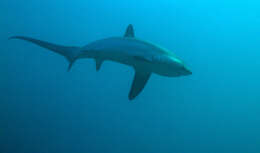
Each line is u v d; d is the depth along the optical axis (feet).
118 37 16.81
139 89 15.99
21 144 51.98
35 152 50.39
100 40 17.43
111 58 16.83
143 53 15.20
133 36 17.26
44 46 19.43
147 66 15.44
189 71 15.16
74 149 55.16
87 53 17.80
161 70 15.14
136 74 16.25
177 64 14.71
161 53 14.99
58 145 55.01
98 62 18.54
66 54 19.30
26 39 19.25
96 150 57.31
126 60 16.10
